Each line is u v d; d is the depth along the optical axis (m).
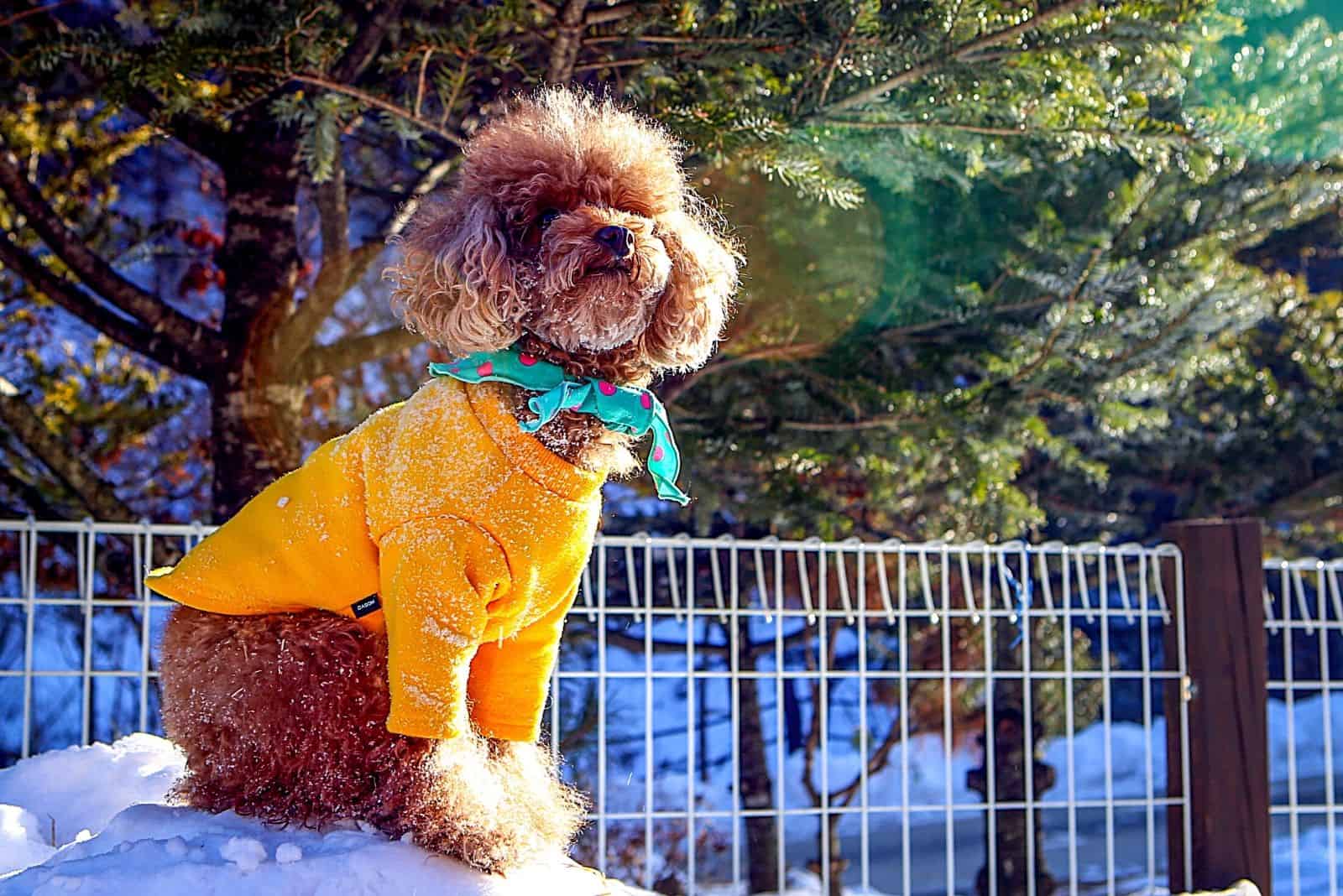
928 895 8.12
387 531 2.32
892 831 9.20
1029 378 5.67
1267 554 8.00
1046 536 7.84
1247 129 4.44
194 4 4.15
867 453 5.86
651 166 2.46
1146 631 4.46
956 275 5.94
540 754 2.79
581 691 7.18
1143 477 7.85
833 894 7.30
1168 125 4.41
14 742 7.17
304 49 3.97
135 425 7.04
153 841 2.25
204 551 2.54
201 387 7.81
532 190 2.33
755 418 5.91
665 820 7.70
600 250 2.21
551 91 3.20
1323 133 5.62
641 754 7.86
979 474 5.87
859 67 4.20
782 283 5.98
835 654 8.31
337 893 2.16
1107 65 4.80
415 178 6.54
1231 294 5.71
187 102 4.20
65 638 7.34
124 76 4.22
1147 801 4.44
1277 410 7.82
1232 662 4.45
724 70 4.48
